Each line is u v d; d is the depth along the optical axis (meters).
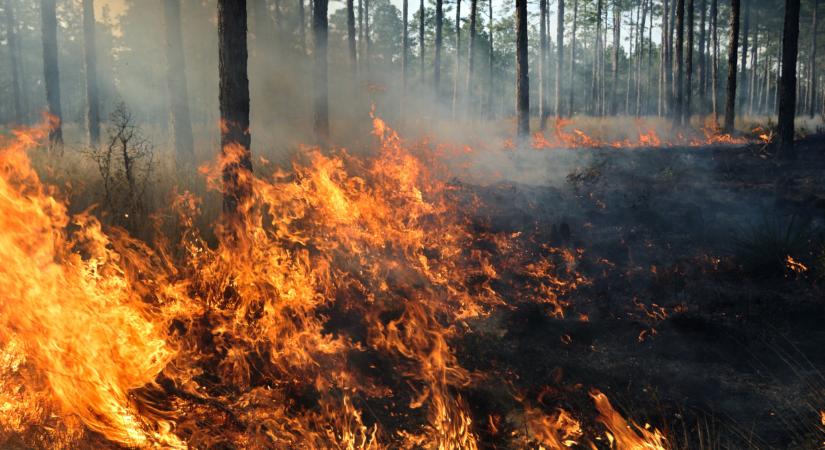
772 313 5.22
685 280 6.09
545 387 4.13
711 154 11.74
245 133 5.63
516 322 5.23
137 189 6.71
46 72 13.66
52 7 13.60
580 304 5.64
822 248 6.32
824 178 9.36
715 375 4.25
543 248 7.01
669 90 23.33
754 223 7.68
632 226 7.73
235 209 5.62
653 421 3.68
